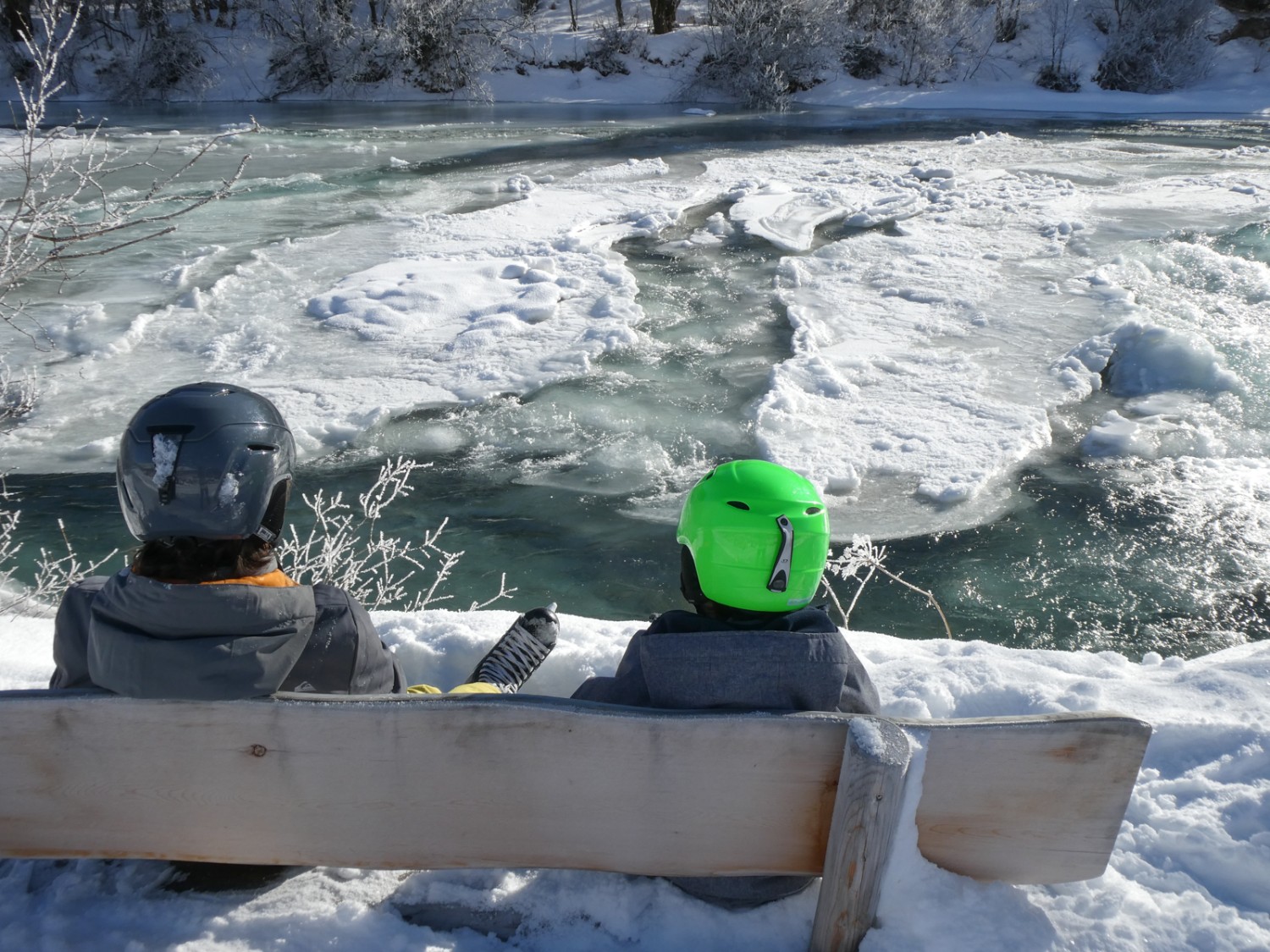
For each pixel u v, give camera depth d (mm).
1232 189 15125
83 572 5543
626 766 1789
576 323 9703
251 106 29547
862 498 6617
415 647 3086
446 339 9344
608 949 1939
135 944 1913
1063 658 3113
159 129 21781
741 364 8820
